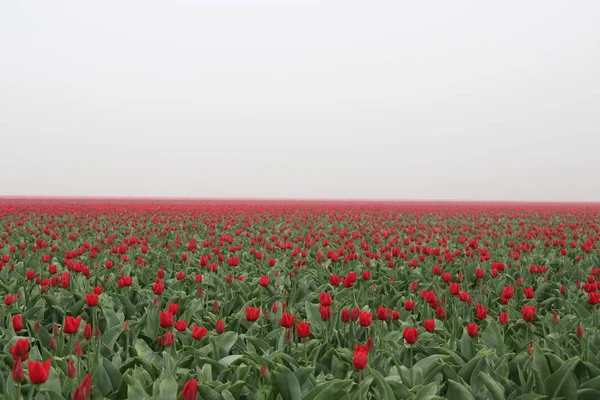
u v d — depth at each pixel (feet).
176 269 30.81
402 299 22.91
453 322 17.40
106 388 12.73
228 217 62.28
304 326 14.35
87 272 22.85
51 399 11.34
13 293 22.67
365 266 30.07
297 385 11.74
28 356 14.37
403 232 49.85
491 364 14.25
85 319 19.79
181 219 61.46
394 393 12.21
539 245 41.86
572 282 27.99
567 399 11.91
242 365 13.06
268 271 29.86
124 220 56.65
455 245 42.68
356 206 113.80
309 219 63.16
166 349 13.87
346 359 14.88
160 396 10.92
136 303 23.03
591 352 14.97
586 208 112.06
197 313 20.30
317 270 29.48
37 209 70.85
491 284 26.96
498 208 107.65
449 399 12.16
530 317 16.15
